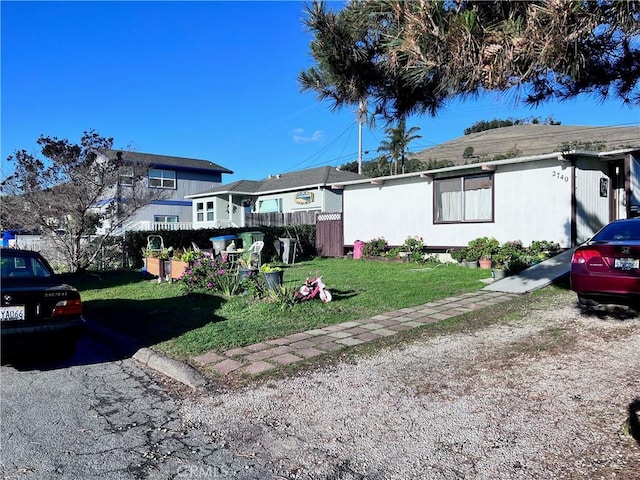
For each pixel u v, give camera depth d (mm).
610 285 5668
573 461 2643
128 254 15289
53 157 12523
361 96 4137
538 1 2670
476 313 6621
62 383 4398
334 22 3729
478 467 2635
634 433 2881
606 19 2541
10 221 12641
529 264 10508
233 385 4137
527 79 2859
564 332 5355
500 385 3844
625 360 4277
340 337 5547
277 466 2754
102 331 6355
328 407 3564
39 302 4652
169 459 2863
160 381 4434
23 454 2939
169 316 7113
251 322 6422
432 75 3303
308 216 22531
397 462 2738
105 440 3137
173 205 29969
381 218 15930
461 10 2916
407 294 8367
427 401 3598
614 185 12133
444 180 13945
